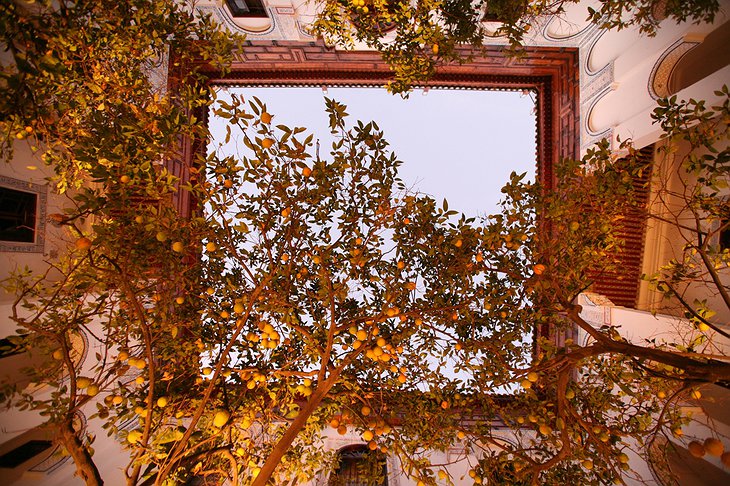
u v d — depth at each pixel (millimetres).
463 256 4305
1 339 6098
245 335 4656
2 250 6527
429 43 5680
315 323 4629
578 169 4289
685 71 6777
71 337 6922
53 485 6305
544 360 4207
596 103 8398
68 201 8062
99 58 3873
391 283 4223
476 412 8211
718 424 5691
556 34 8562
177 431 3994
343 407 4426
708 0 5125
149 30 3992
